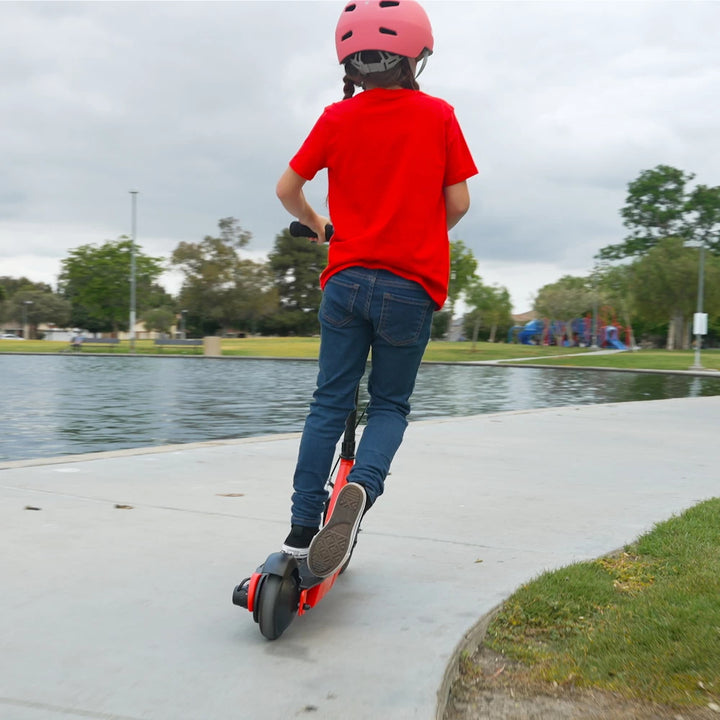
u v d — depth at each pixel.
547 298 66.69
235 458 5.52
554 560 3.09
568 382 22.84
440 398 15.53
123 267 50.94
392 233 2.20
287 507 3.92
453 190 2.29
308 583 2.23
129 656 2.12
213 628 2.33
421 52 2.22
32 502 3.89
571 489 4.62
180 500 4.04
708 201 65.94
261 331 88.62
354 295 2.23
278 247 88.69
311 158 2.25
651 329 79.81
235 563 2.96
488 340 91.25
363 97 2.22
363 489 2.17
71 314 107.38
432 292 2.26
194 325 87.38
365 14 2.15
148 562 2.95
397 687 1.96
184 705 1.86
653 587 2.70
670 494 4.50
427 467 5.32
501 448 6.34
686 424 8.41
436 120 2.21
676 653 2.13
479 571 2.94
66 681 1.97
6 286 126.44
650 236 69.00
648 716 1.86
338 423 2.33
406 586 2.75
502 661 2.22
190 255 60.69
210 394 15.20
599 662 2.12
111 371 24.72
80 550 3.07
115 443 7.98
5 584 2.66
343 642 2.24
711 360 39.22
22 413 11.11
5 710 1.82
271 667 2.07
